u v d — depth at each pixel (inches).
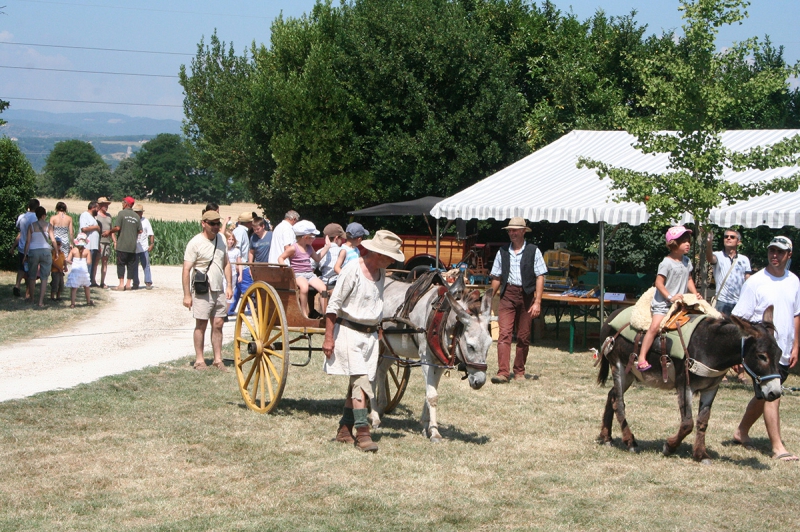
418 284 316.2
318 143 1146.7
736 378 450.0
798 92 1109.7
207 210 460.1
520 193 594.9
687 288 306.2
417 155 1069.1
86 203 3479.3
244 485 249.8
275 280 346.0
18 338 547.8
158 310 701.9
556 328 619.8
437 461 280.8
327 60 1208.2
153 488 245.1
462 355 283.1
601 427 320.5
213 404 362.0
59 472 258.4
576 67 1107.9
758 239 781.9
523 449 300.2
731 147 579.2
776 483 261.9
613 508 235.1
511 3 1226.0
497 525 219.1
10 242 933.8
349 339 292.2
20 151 951.6
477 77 1067.3
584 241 907.4
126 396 373.7
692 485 258.5
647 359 289.0
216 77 1582.2
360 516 223.9
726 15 406.3
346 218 1264.8
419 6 1125.1
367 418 308.8
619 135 701.9
